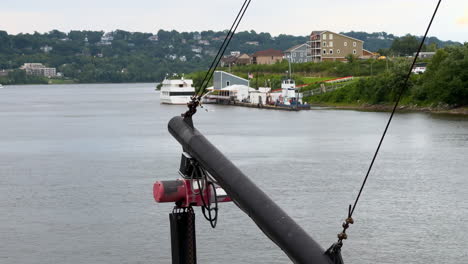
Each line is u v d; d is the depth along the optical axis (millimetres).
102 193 36875
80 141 64625
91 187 38812
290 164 46594
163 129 75875
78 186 39281
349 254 25094
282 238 8305
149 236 27719
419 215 30391
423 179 39375
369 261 24312
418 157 48406
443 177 39969
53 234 28312
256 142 61000
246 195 8828
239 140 63031
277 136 65750
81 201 34875
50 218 31172
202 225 28625
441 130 65688
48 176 43250
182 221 10188
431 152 50719
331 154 51531
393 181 38875
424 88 90250
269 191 36500
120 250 25938
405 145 55375
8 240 27469
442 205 32406
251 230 27812
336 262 7848
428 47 170500
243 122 83438
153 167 46375
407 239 26734
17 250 26109
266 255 24875
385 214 30672
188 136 9867
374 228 28344
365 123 76375
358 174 41719
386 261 24266
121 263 24484
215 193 9797
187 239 10172
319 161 47906
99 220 30531
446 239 26703
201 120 87938
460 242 26297
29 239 27578
